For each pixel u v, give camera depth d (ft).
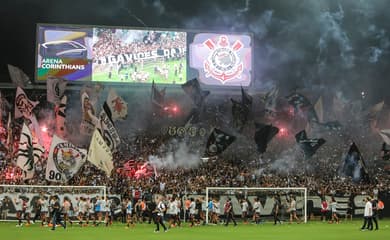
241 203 131.85
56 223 115.65
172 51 201.57
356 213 144.36
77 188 128.98
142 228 112.57
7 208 126.11
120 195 132.05
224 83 203.21
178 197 124.67
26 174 119.75
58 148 122.01
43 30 191.83
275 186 156.66
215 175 171.22
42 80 190.29
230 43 205.67
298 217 139.74
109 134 133.80
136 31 200.03
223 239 89.30
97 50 195.72
